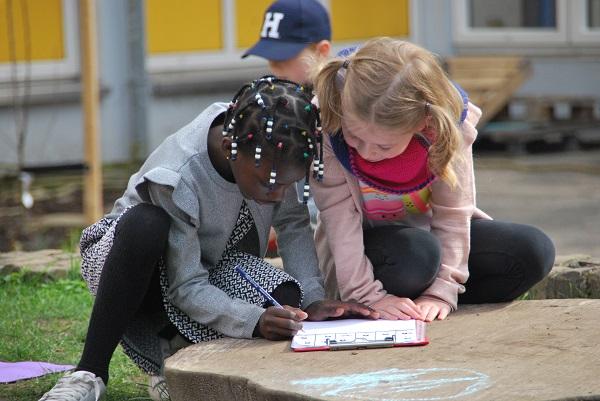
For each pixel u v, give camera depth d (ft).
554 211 52.21
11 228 48.78
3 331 26.91
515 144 71.15
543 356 17.49
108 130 67.51
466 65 72.69
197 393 17.71
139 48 67.41
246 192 18.76
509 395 15.62
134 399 21.93
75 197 56.70
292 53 30.12
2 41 63.72
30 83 64.80
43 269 32.68
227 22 72.59
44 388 22.56
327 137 20.54
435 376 16.70
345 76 19.31
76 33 66.28
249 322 19.21
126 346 20.80
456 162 20.66
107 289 19.06
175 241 19.33
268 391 16.43
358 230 21.20
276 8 30.73
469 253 21.83
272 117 17.97
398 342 18.52
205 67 72.18
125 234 18.92
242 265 20.67
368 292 20.79
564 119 74.54
